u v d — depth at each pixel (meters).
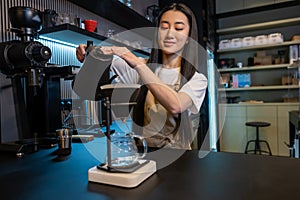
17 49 1.02
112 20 2.19
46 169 0.76
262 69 3.89
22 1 1.39
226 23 4.14
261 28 3.87
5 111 1.28
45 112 1.17
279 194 0.54
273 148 3.60
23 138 1.22
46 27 1.39
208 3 3.30
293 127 2.95
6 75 1.17
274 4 3.71
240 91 4.05
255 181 0.62
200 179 0.64
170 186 0.59
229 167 0.74
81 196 0.55
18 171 0.74
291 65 3.26
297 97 3.62
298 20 3.50
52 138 1.12
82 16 1.86
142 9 2.83
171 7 0.96
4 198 0.55
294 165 0.75
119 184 0.60
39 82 1.09
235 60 4.09
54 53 1.60
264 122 3.52
